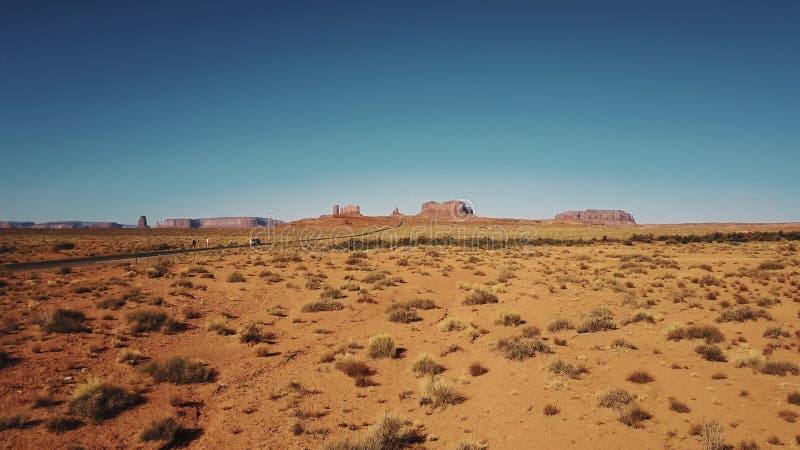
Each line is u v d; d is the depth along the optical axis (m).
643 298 25.02
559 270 38.78
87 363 14.69
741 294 25.38
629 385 12.43
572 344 16.77
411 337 19.41
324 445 9.80
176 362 14.38
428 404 12.11
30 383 12.83
